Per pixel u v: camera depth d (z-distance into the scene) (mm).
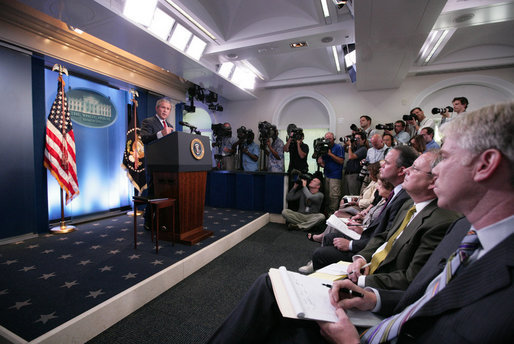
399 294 899
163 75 5191
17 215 3084
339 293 947
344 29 3525
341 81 6008
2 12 2855
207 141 3168
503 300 457
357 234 2016
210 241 2998
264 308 923
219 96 7332
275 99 6754
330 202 4875
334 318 797
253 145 5844
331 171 4859
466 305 510
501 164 498
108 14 2820
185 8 3287
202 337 1648
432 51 4387
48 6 2664
